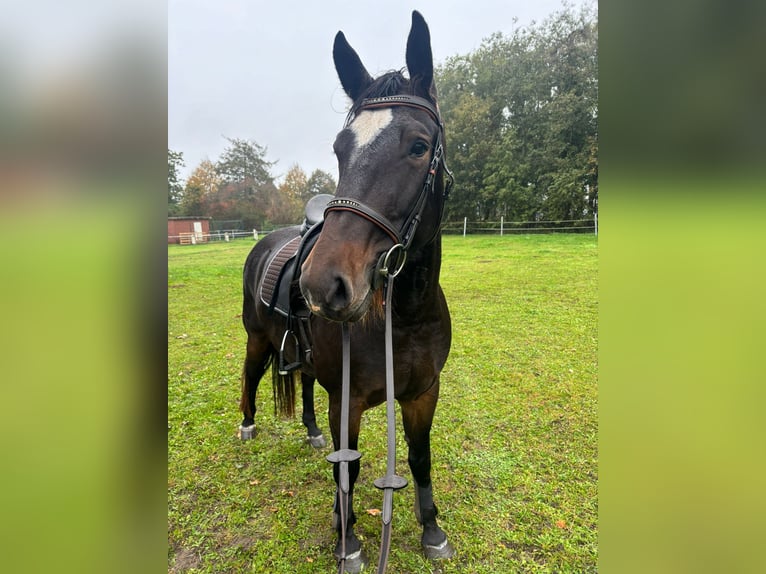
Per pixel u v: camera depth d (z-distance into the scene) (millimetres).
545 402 3252
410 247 1501
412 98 1479
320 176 40344
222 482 2461
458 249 14047
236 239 28094
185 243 25016
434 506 1984
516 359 4133
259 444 2852
